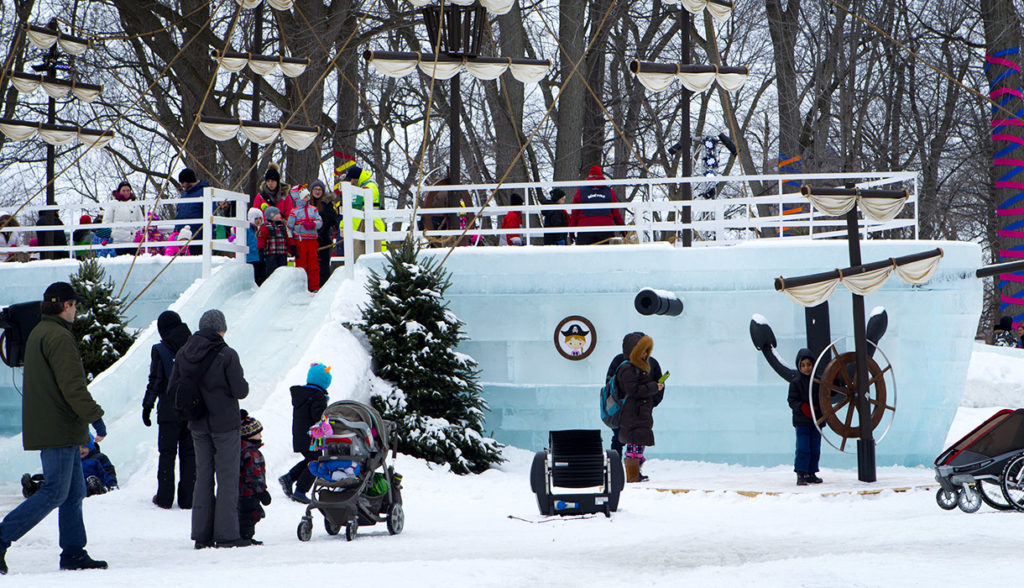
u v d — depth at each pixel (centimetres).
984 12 5816
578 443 2072
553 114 6606
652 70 3322
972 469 1889
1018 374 4775
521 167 5888
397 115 7050
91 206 3669
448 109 6706
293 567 1232
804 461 2492
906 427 3108
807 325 3058
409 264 3198
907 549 1336
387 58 3669
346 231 3450
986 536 1447
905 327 3108
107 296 3180
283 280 3484
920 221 6356
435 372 3067
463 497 2434
